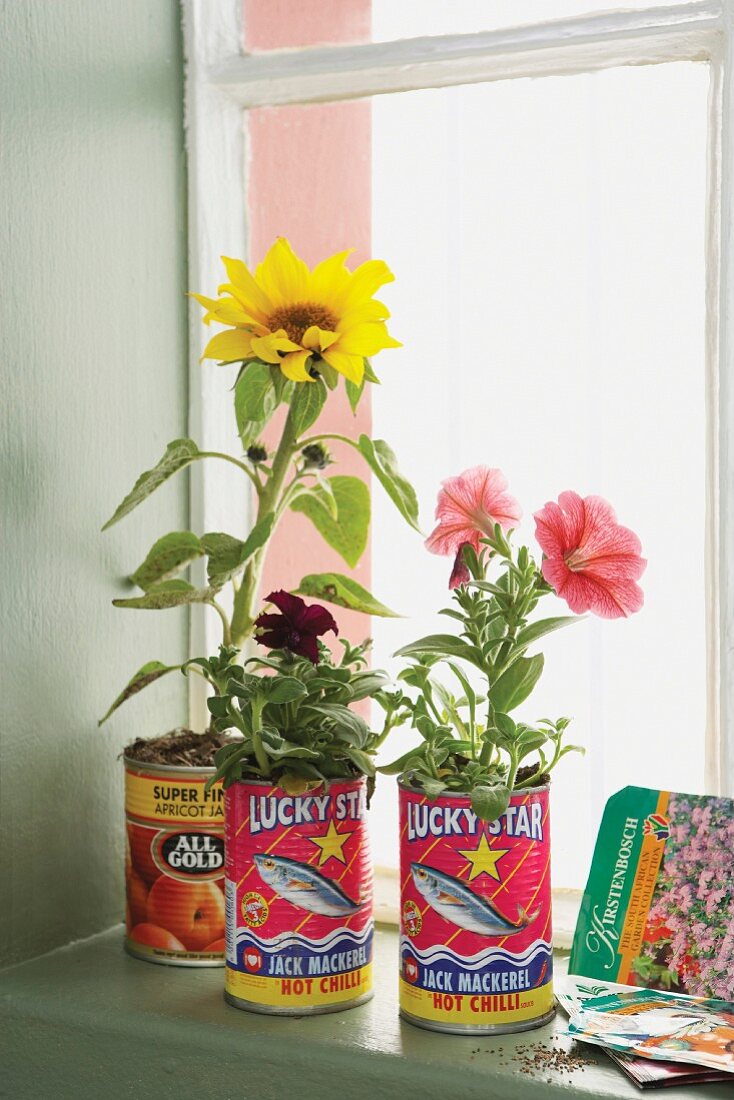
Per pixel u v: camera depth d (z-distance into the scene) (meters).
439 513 0.92
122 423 1.13
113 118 1.11
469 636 0.92
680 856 0.98
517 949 0.89
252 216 1.27
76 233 1.06
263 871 0.92
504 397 1.19
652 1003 0.93
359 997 0.95
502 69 1.14
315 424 1.27
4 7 0.98
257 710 0.90
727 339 1.03
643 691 1.14
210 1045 0.89
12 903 1.01
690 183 1.11
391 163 1.22
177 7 1.21
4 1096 0.96
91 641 1.09
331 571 1.26
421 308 1.22
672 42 1.07
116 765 1.13
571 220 1.16
